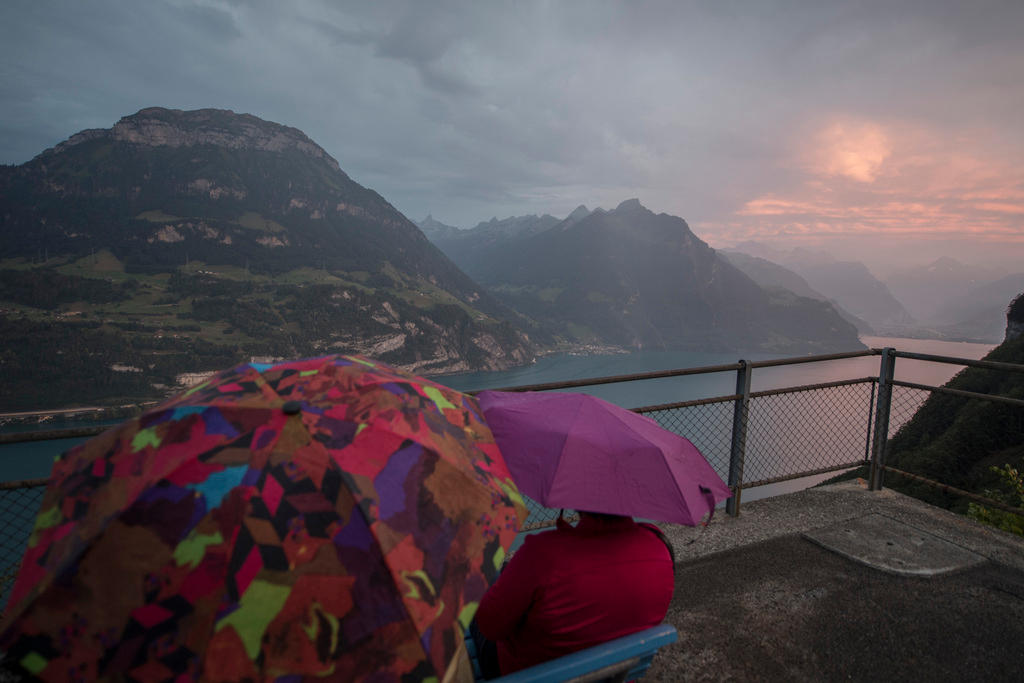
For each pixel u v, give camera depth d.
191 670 0.89
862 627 2.93
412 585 1.03
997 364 3.81
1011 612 3.06
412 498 1.13
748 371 4.14
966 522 4.16
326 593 0.97
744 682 2.54
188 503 0.96
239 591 0.93
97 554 0.92
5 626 0.89
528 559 1.62
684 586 3.34
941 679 2.56
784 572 3.48
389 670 0.97
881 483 4.86
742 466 4.24
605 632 1.60
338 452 1.09
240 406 1.12
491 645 1.99
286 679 0.92
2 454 40.97
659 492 1.62
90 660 0.88
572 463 1.65
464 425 1.50
